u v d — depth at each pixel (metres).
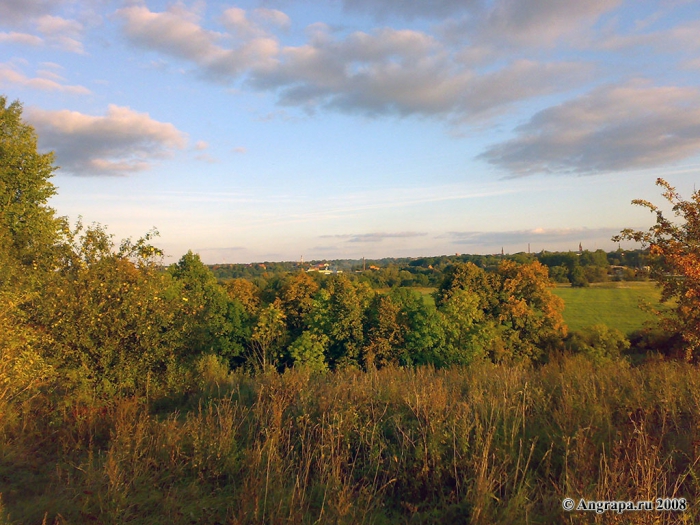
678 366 8.82
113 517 4.16
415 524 4.16
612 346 33.38
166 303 8.68
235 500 4.59
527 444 5.16
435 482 4.65
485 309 36.66
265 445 5.34
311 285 40.44
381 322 28.94
